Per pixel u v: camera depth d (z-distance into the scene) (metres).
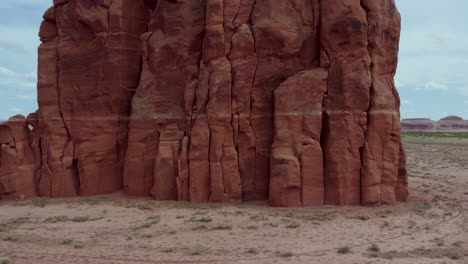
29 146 25.55
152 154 23.75
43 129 25.06
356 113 21.14
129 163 24.02
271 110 22.45
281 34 22.11
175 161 22.84
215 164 21.78
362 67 21.27
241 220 18.67
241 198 21.97
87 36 25.22
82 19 24.94
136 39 25.61
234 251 14.63
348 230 17.09
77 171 25.00
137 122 23.92
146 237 16.48
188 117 22.95
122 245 15.52
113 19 24.94
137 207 21.41
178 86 23.83
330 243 15.45
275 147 21.27
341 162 20.88
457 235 16.64
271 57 22.45
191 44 23.58
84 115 24.95
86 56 25.09
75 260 14.03
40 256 14.46
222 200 21.75
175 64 23.84
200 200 21.91
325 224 17.94
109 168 24.94
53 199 23.88
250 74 22.39
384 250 14.65
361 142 21.14
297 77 21.48
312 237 16.17
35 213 21.06
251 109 22.44
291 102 21.33
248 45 22.30
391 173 21.59
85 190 24.50
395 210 20.38
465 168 39.75
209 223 18.27
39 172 25.09
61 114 25.14
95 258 14.16
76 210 21.34
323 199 21.06
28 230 17.91
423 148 65.69
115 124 25.06
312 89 21.36
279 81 22.53
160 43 23.89
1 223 19.11
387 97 21.78
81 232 17.47
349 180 20.97
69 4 25.50
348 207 20.55
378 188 21.20
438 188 27.78
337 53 21.44
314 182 20.95
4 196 24.34
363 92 21.11
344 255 14.12
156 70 24.00
